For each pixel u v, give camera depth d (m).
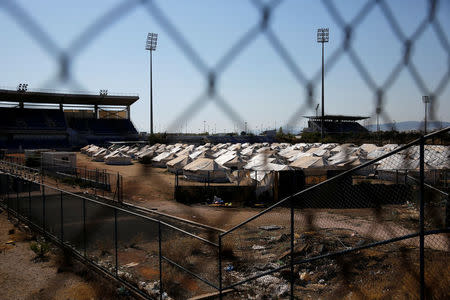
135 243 13.01
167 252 11.62
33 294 9.02
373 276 8.67
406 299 7.08
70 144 57.88
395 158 24.69
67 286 9.50
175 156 45.59
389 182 25.84
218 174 30.95
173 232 14.68
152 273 10.23
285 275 9.61
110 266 10.81
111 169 42.59
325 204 19.55
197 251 11.84
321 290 8.60
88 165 47.88
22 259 11.72
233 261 10.88
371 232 13.16
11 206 20.09
